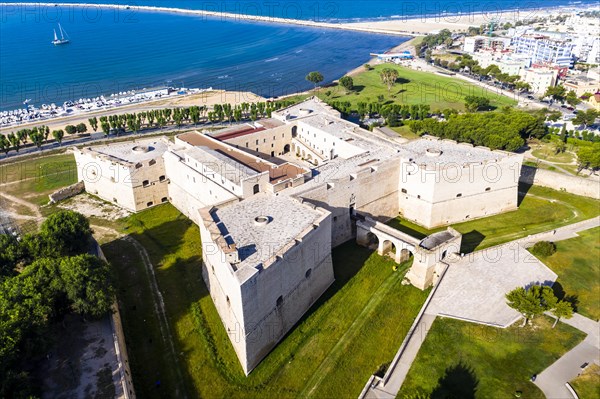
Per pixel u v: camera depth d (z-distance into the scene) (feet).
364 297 260.01
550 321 233.55
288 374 211.82
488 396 193.57
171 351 222.07
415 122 505.66
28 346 180.86
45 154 480.23
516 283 259.80
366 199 318.86
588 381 199.21
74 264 215.51
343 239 310.86
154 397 198.39
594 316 239.30
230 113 568.82
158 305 252.21
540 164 420.36
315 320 244.22
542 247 286.66
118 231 328.08
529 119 460.96
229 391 202.49
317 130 404.16
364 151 355.36
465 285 256.32
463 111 620.49
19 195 387.14
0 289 207.10
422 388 198.39
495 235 316.19
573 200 363.56
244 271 201.26
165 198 372.38
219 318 242.58
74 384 186.80
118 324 226.58
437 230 323.78
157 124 581.12
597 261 282.97
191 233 324.19
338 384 206.18
